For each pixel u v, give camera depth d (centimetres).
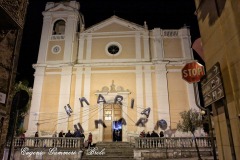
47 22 2314
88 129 1961
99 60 2191
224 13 470
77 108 2019
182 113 1780
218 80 490
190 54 2148
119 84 2097
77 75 2128
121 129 1986
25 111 1962
